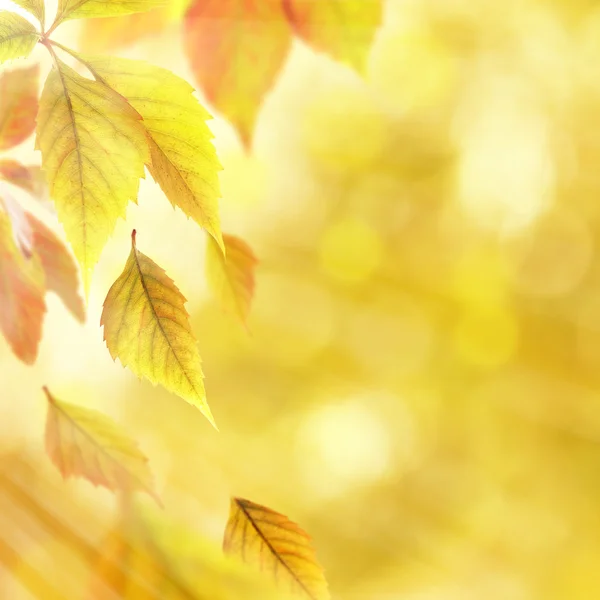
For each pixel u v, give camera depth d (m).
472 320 3.66
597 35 2.57
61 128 1.28
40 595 1.45
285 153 3.30
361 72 1.43
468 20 2.63
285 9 1.42
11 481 1.49
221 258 1.40
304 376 3.67
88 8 1.29
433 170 3.38
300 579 1.33
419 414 3.53
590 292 3.39
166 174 1.29
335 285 3.74
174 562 1.46
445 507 3.06
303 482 3.09
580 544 2.89
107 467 1.38
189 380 1.29
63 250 1.39
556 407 3.42
